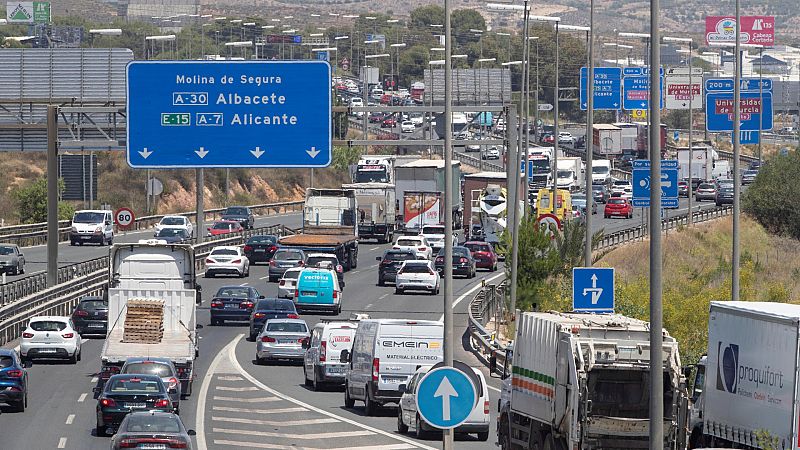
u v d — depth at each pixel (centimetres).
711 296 11900
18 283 14662
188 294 11200
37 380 11212
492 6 16088
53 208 14888
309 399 10656
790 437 6681
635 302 12125
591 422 6825
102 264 18762
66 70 18625
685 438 6844
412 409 8706
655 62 4850
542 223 15238
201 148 11456
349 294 18125
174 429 6825
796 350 6650
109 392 8350
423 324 9675
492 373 11856
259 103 11456
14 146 18388
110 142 14638
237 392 10881
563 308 13450
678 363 6869
